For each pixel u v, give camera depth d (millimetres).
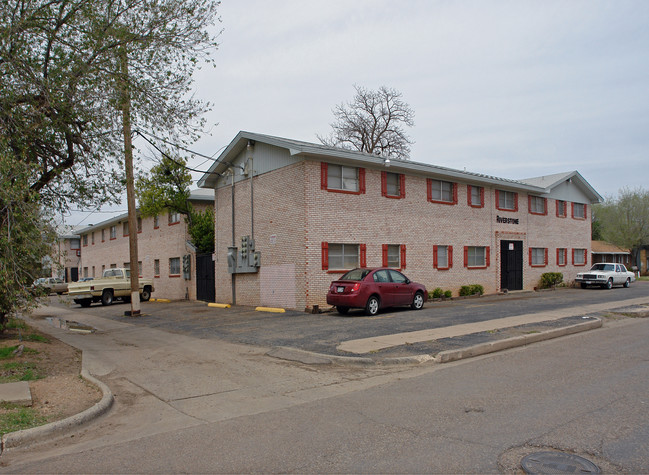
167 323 17188
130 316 20188
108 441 5801
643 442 5137
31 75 11242
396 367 9297
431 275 22578
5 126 11039
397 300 17297
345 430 5770
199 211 29578
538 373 8352
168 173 25453
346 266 19672
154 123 13500
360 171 20078
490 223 25891
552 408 6344
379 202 20672
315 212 18656
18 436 5688
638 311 16344
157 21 12680
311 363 9742
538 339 11742
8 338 12555
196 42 13211
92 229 44688
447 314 16188
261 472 4652
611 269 30875
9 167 9156
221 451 5250
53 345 12172
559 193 31078
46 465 5082
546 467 4562
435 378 8266
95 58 12391
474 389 7434
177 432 5988
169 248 30953
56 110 12016
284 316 17219
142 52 12859
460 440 5301
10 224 9211
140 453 5305
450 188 24000
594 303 19594
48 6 11680
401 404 6785
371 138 43969
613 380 7719
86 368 9648
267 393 7715
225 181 23875
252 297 21625
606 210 55281
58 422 6121
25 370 9078
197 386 8258
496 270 26031
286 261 19406
